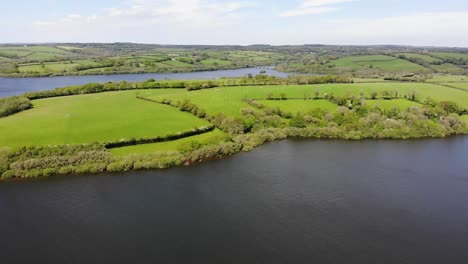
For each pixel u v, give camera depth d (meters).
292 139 108.50
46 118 100.62
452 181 77.44
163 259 49.34
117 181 73.12
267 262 48.97
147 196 67.12
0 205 62.84
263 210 62.78
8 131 88.81
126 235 54.69
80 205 63.16
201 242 53.19
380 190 72.19
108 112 109.62
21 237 53.81
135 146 86.75
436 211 64.12
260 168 82.56
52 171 74.81
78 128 92.56
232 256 50.09
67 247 51.62
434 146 103.25
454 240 55.38
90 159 78.19
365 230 57.44
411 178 78.69
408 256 51.16
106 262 48.53
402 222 60.12
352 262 49.44
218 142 92.88
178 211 61.88
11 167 73.56
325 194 69.56
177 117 107.88
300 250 51.75
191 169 80.62
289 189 71.44
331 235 55.72
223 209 62.88
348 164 86.75
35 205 62.91
